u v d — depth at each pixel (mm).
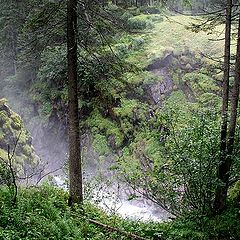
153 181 12578
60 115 31328
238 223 10750
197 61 29328
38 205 10820
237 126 12047
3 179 10992
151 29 33250
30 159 21578
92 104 29109
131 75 26859
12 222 9172
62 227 9750
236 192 12586
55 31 12992
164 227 11609
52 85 32906
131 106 26938
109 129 27141
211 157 11023
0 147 20406
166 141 12148
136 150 24078
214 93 26078
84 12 12383
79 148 12992
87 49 12961
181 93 27625
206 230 10781
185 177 11219
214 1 13539
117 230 11148
